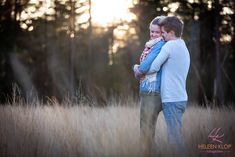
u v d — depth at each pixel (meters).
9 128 6.01
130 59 27.88
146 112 5.69
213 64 17.06
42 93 24.55
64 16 25.59
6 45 23.94
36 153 5.37
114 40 28.95
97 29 27.98
